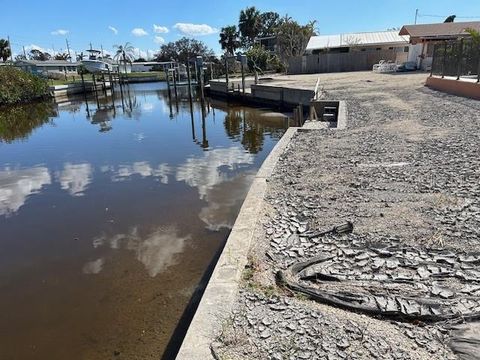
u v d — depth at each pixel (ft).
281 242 13.15
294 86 74.13
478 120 31.63
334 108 47.60
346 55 115.03
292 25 150.71
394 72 92.63
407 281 10.36
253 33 224.33
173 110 87.30
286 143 28.22
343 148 25.76
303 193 17.80
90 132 59.00
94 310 14.34
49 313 14.39
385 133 29.43
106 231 21.39
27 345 12.77
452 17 136.67
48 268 17.78
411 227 13.44
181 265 17.12
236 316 9.17
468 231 12.83
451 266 10.93
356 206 15.76
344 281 10.57
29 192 29.37
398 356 7.77
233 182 29.27
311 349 8.04
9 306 15.02
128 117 76.79
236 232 13.71
